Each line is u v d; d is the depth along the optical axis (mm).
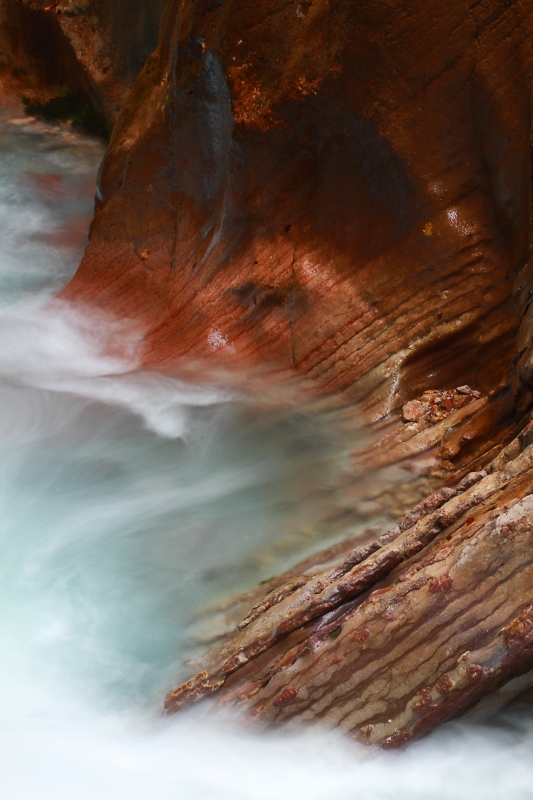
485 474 4359
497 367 6203
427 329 6430
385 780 3777
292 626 4250
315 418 6637
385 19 6203
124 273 8398
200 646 4949
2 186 11805
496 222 6293
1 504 6211
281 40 6641
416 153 6398
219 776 3916
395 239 6648
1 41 12969
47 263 10141
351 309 6793
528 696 3920
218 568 5469
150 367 7590
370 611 3869
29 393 7531
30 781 3803
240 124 6875
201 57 7062
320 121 6719
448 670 3648
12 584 5469
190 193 7930
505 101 5941
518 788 3768
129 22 11453
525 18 5824
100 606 5293
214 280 7562
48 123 13109
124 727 4477
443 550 3850
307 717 3938
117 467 6547
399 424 6270
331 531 5641
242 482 6227
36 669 4867
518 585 3559
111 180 8422
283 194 7066
